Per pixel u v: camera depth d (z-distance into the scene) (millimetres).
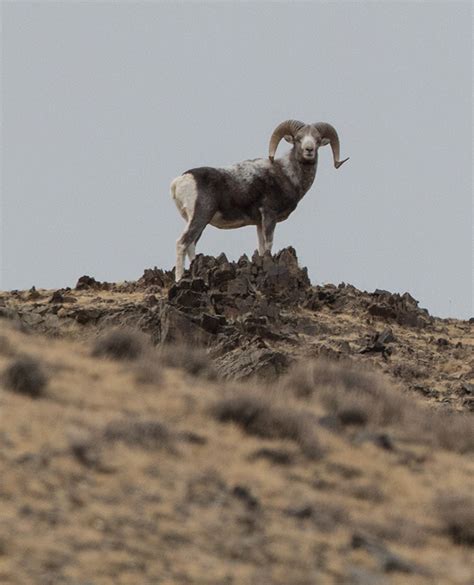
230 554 49000
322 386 86562
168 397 73438
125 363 82312
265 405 69875
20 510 48750
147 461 58031
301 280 131375
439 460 72375
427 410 93125
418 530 57531
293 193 130250
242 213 129750
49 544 46156
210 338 104062
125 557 46438
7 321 91312
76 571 44406
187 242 127125
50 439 57906
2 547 45000
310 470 64125
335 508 57156
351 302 131625
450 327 135625
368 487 62312
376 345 115938
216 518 52594
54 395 67562
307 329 120375
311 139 129125
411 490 64312
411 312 132250
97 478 54375
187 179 128000
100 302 119250
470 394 106438
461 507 59562
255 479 59656
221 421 69500
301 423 69625
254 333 112500
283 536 52094
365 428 77375
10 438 56625
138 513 51281
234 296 120750
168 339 101500
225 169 129250
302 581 47188
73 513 49750
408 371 110750
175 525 50844
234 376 89500
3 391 65500
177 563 46938
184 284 120125
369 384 89750
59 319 105062
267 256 128625
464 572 52188
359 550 52094
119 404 68938
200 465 59875
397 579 49688
